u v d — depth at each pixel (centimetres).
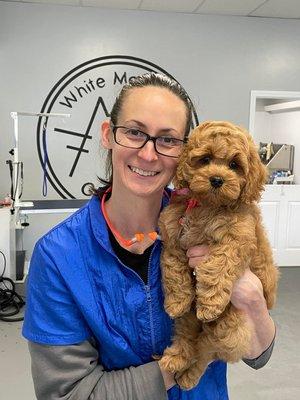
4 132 410
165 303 84
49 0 388
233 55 439
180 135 84
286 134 570
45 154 418
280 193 475
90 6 404
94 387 80
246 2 392
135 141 81
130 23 416
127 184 83
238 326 82
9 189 417
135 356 86
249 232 81
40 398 83
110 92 423
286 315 332
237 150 82
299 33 446
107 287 84
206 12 421
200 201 84
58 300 82
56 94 413
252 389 230
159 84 83
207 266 78
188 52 430
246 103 449
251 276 84
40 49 404
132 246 87
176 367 81
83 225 87
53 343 81
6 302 320
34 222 423
